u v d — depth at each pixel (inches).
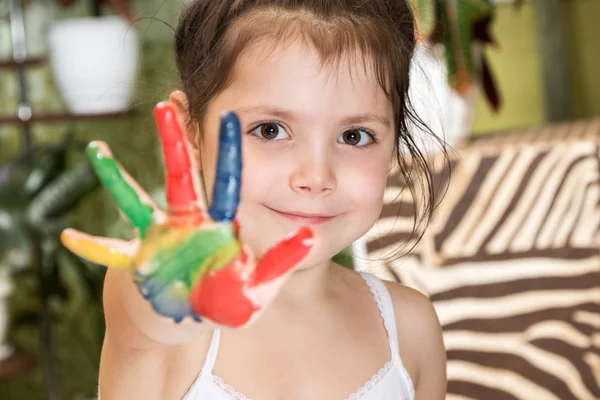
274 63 45.9
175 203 34.3
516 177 78.7
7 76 163.6
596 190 75.8
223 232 33.5
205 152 49.8
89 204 165.0
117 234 158.9
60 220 135.9
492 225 79.7
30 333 162.6
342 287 56.2
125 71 139.9
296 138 46.1
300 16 47.6
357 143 48.2
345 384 52.7
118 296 41.3
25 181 137.0
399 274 82.0
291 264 32.8
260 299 32.7
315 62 45.7
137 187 34.9
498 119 165.9
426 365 59.2
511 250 79.1
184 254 33.5
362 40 47.5
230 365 49.7
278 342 51.4
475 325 80.5
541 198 78.0
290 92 45.4
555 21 161.0
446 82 105.8
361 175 47.3
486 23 115.1
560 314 77.7
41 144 163.9
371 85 47.5
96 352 157.9
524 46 163.8
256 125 46.4
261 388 49.9
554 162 77.3
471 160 80.0
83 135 163.8
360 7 49.3
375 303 57.0
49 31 140.7
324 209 46.2
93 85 139.2
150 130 156.9
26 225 133.1
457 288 80.7
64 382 163.6
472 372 80.7
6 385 163.5
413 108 55.5
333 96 45.8
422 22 97.0
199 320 33.4
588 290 76.5
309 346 52.2
